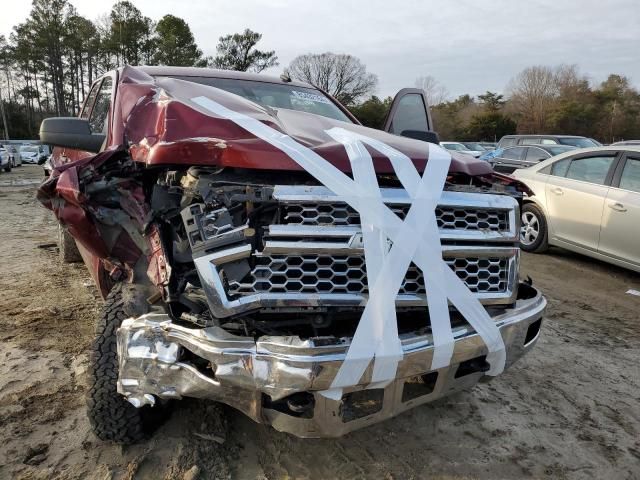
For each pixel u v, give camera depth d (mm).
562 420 3150
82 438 2729
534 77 61438
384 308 2094
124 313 2494
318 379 1980
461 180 2729
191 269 2283
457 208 2369
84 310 4508
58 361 3545
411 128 4137
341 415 2148
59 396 3113
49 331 4039
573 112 56969
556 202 6844
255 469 2555
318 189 2156
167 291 2205
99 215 2414
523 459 2760
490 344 2344
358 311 2170
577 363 3936
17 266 5816
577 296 5574
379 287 2102
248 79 4262
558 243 6852
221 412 2984
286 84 4438
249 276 2107
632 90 59688
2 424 2811
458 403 3283
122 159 2553
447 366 2266
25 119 69688
